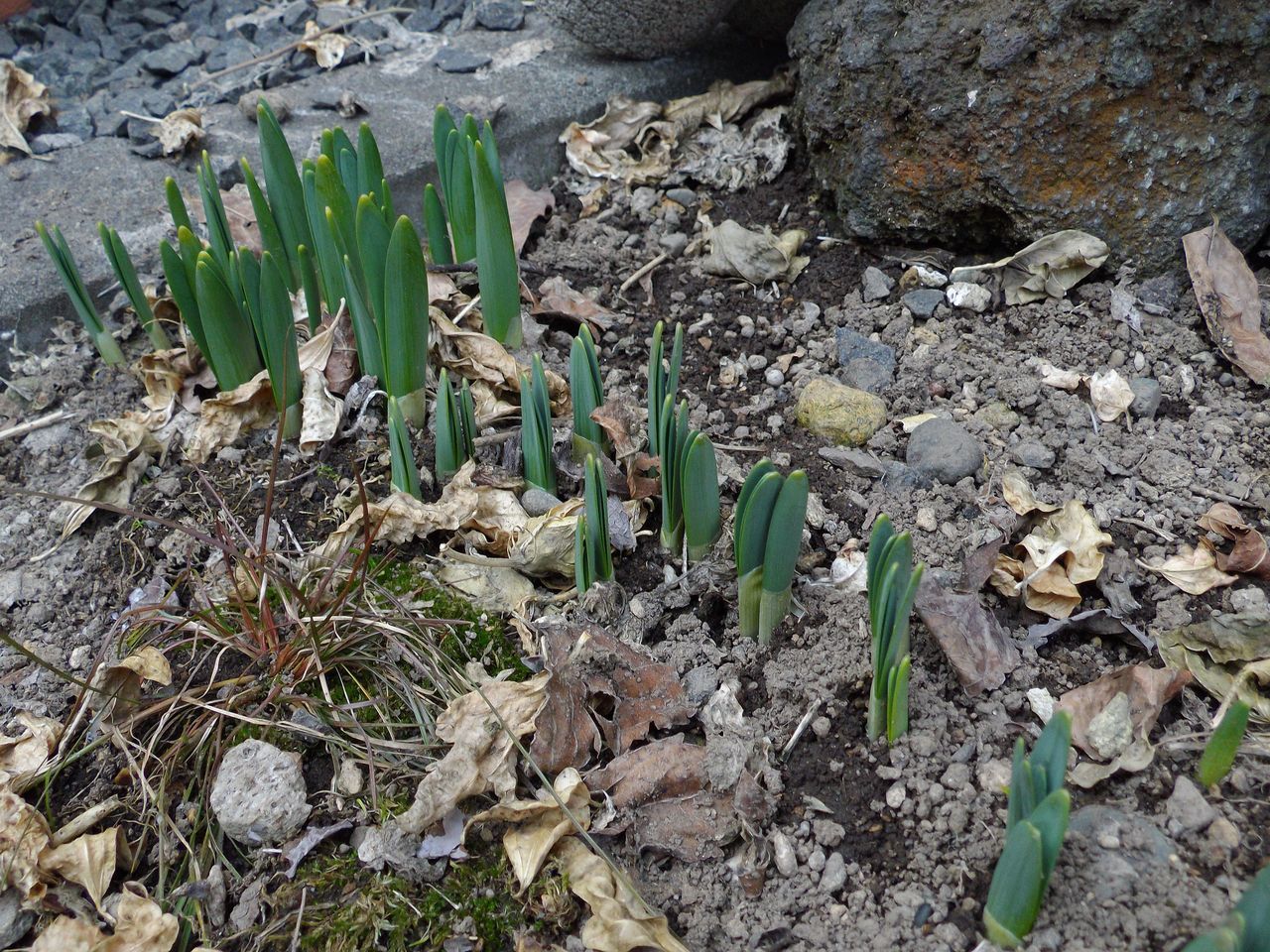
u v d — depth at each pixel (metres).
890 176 2.58
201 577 2.05
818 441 2.25
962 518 2.05
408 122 3.13
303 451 2.25
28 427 2.39
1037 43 2.33
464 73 3.37
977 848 1.59
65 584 2.11
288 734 1.80
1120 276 2.46
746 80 3.41
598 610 1.91
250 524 2.14
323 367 2.33
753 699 1.82
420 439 2.26
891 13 2.50
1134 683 1.73
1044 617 1.89
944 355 2.40
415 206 3.02
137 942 1.58
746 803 1.64
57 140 3.13
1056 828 1.32
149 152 3.05
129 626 1.98
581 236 2.84
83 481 2.29
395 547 2.05
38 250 2.69
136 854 1.71
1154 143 2.36
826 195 2.82
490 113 3.09
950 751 1.71
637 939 1.51
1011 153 2.42
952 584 1.91
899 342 2.47
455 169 2.37
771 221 2.86
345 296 2.26
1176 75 2.31
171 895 1.66
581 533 1.84
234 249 2.38
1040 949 1.45
